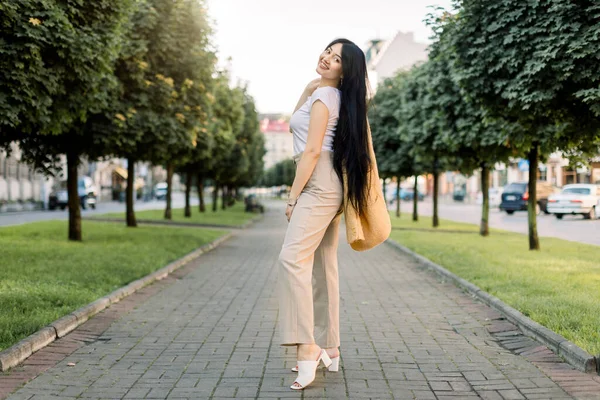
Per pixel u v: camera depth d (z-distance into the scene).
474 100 9.62
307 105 4.01
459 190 59.66
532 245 12.80
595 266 9.75
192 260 12.24
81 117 9.59
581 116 8.56
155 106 14.30
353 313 6.68
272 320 6.26
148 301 7.35
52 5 7.62
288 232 3.92
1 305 5.97
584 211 26.88
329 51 3.99
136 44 13.53
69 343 5.11
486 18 8.54
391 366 4.50
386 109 25.45
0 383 3.97
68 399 3.70
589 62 7.30
